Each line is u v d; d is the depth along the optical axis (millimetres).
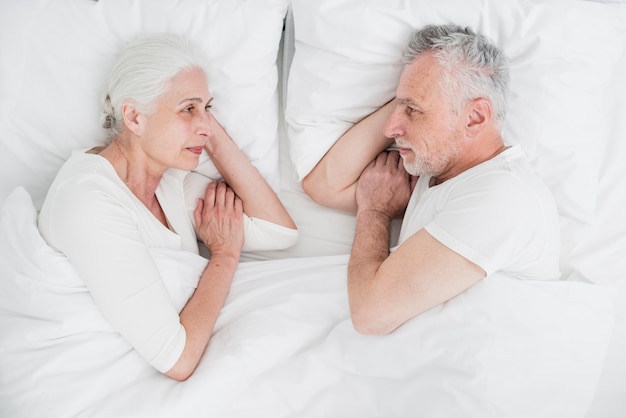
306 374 1253
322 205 1552
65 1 1349
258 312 1312
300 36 1420
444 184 1284
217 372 1191
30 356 1146
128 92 1222
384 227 1393
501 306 1169
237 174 1458
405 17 1334
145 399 1139
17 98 1357
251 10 1391
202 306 1286
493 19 1349
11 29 1329
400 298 1176
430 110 1239
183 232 1412
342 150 1441
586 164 1412
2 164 1388
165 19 1374
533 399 1166
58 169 1424
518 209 1145
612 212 1489
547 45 1337
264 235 1487
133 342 1148
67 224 1128
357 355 1253
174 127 1249
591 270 1443
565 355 1186
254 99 1448
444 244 1148
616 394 1329
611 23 1376
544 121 1372
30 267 1166
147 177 1327
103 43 1361
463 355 1173
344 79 1399
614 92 1526
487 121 1239
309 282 1365
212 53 1399
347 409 1252
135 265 1143
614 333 1383
